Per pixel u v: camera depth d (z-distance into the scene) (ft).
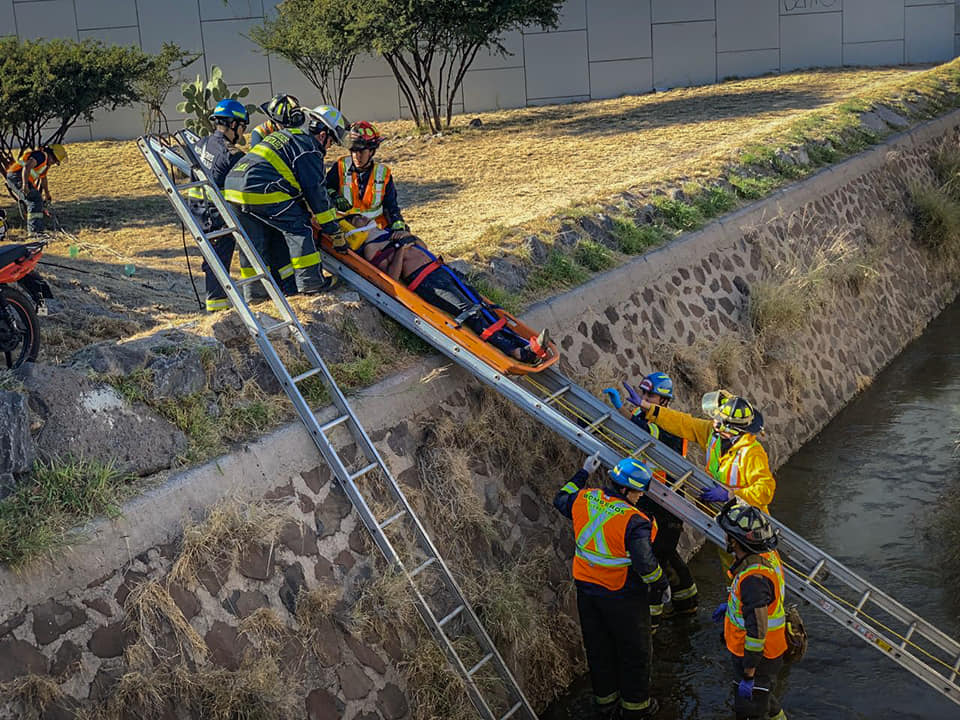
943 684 19.34
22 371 17.38
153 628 16.17
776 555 20.01
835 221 47.62
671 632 24.75
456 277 24.20
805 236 44.45
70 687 14.92
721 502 21.56
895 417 37.24
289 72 83.61
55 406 17.22
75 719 14.74
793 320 37.81
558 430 22.22
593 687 21.39
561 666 22.95
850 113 61.67
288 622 17.98
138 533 16.69
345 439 20.93
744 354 35.12
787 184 47.26
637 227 37.19
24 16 81.66
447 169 58.03
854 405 38.96
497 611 21.50
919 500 30.37
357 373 22.63
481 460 23.97
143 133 82.69
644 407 24.08
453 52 85.51
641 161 54.54
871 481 32.01
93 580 15.84
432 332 23.56
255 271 24.67
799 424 35.96
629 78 89.45
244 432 19.75
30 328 21.01
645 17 88.53
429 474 22.44
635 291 33.06
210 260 21.76
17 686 14.34
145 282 33.09
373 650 18.94
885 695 21.67
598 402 23.76
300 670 17.67
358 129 23.88
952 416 36.76
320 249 25.14
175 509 17.42
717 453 22.50
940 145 63.93
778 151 50.03
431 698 19.26
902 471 32.50
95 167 68.28
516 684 20.15
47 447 16.88
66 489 16.31
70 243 41.86
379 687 18.67
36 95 52.75
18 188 45.52
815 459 34.19
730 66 90.89
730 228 39.96
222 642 16.93
